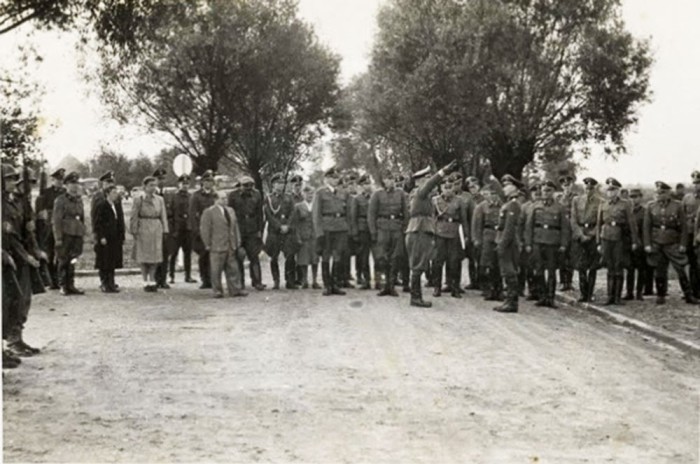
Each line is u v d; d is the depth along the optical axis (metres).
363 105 36.69
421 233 14.64
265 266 26.03
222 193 18.03
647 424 6.97
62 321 12.72
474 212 16.19
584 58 33.81
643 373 9.11
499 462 5.91
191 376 8.64
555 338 11.45
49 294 16.73
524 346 10.67
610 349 10.70
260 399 7.66
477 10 33.59
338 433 6.60
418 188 15.42
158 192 19.41
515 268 14.30
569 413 7.29
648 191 18.75
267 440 6.38
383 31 35.19
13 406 7.32
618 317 13.63
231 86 33.69
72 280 16.69
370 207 16.38
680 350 10.89
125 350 10.16
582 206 16.02
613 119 34.69
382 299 15.84
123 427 6.71
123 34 21.83
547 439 6.48
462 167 38.16
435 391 8.04
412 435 6.56
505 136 35.38
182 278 21.56
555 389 8.20
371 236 16.69
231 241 16.20
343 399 7.69
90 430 6.61
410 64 35.09
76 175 16.64
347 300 15.65
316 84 35.28
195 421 6.91
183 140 34.84
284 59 33.91
